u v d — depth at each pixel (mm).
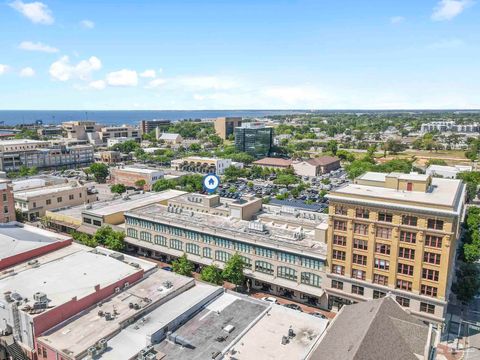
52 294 70938
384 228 85438
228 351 58688
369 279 88688
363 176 105625
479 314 91750
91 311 68250
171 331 64438
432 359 55125
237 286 106125
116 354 57844
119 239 122562
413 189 92250
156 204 144375
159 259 124750
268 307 72062
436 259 80125
